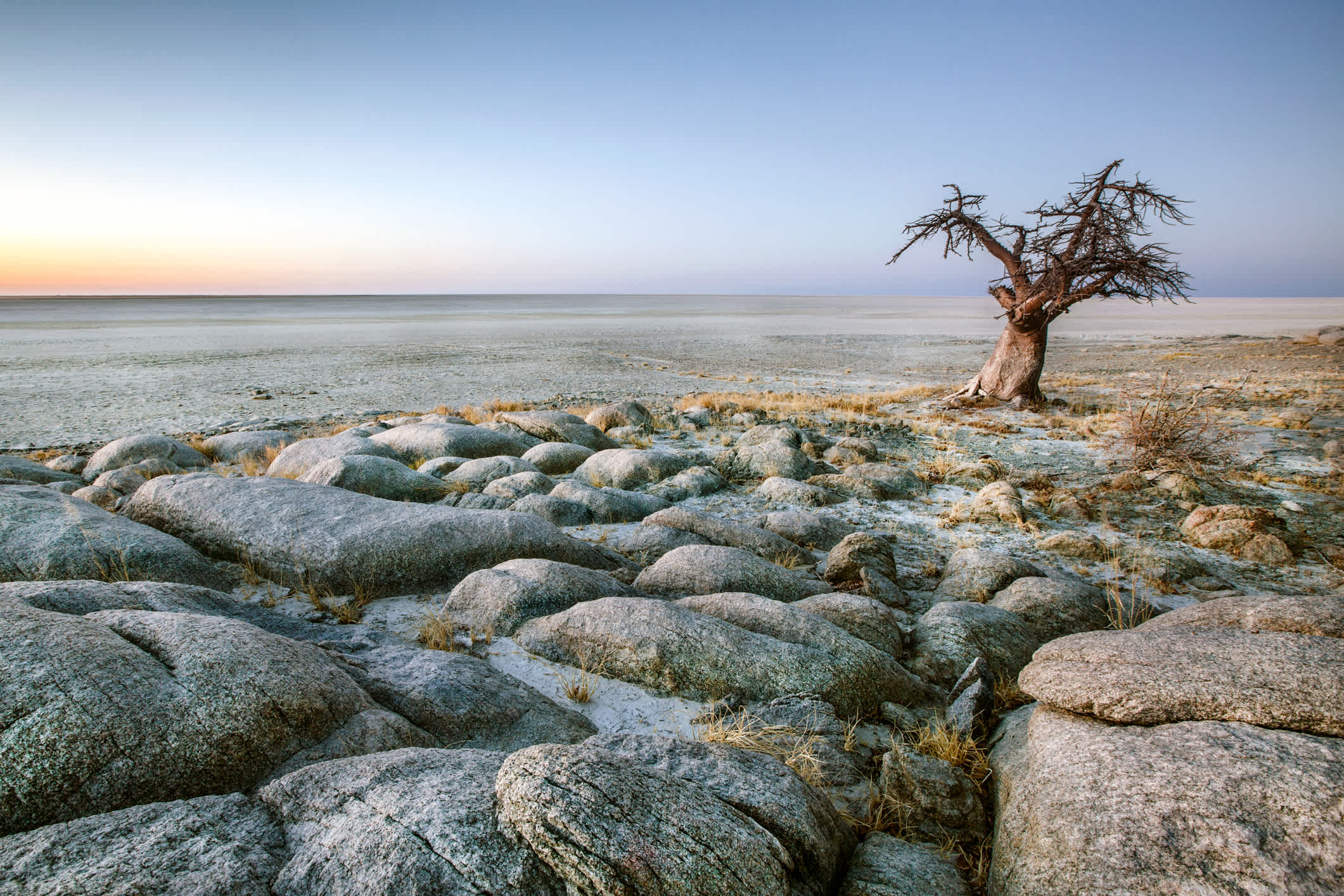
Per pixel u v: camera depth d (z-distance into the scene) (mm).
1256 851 2420
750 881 2496
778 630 5133
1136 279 17797
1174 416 12781
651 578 6535
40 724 2924
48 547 5863
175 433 16500
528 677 4938
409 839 2551
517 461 10961
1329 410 19297
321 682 3699
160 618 3834
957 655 5258
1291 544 8453
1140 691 3170
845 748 4137
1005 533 9312
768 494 10742
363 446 11320
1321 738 2779
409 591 6508
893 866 3012
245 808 2885
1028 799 3062
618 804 2543
